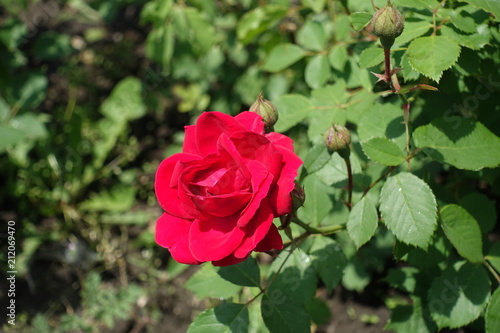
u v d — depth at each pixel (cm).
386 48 44
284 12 66
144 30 110
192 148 43
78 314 80
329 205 54
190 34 83
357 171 52
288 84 84
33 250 85
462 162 46
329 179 52
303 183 54
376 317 74
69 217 88
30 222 89
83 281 83
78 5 108
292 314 49
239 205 40
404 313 60
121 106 90
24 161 89
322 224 60
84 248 86
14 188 89
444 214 48
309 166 47
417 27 48
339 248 52
